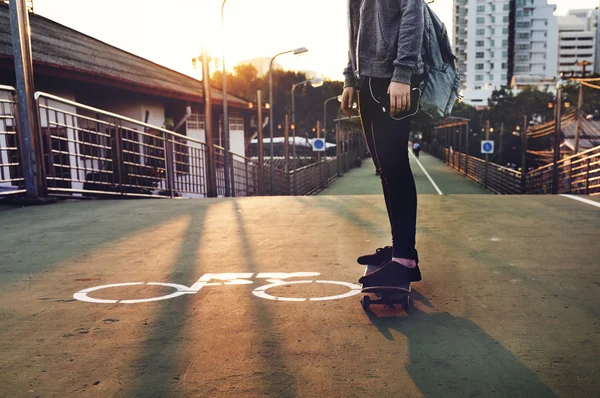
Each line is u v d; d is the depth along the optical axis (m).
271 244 3.58
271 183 23.84
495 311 2.09
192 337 1.87
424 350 1.71
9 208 6.05
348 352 1.71
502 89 82.75
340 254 3.23
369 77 2.20
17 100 6.38
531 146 68.75
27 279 2.77
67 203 6.46
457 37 159.75
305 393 1.44
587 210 5.02
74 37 23.03
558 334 1.83
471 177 39.25
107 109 19.52
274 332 1.90
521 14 154.75
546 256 3.06
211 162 13.39
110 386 1.50
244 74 115.19
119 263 3.10
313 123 99.62
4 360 1.69
